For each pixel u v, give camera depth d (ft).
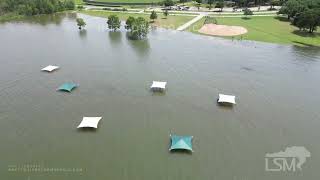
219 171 150.61
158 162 156.04
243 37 379.35
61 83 240.53
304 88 239.91
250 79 254.27
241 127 185.57
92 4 623.36
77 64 281.13
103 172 149.59
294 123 191.31
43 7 521.65
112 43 352.49
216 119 193.57
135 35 377.71
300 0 487.61
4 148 165.78
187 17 496.64
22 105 207.72
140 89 232.12
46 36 379.96
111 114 197.98
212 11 550.36
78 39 368.07
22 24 448.24
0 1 506.89
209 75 260.42
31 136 175.42
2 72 261.03
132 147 166.81
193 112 201.46
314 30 416.46
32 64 279.69
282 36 386.52
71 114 197.47
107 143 169.99
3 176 146.92
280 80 253.85
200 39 370.94
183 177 146.61
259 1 607.37
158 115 197.47
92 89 231.30
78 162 155.94
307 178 147.43
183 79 251.39
